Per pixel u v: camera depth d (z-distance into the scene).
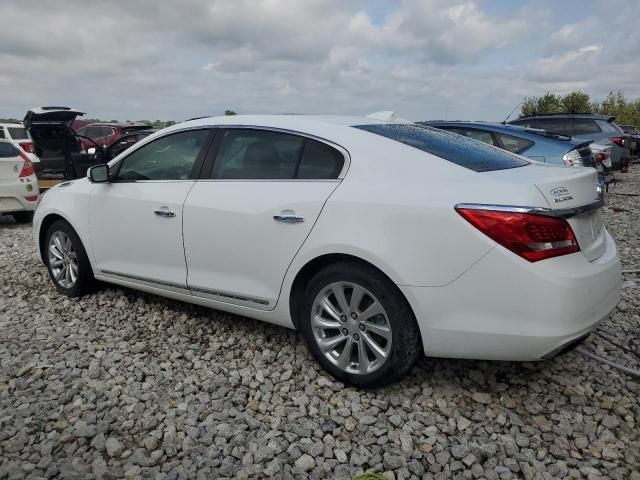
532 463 2.62
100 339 4.02
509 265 2.71
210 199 3.72
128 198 4.23
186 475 2.55
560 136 7.85
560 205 2.82
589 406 3.09
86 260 4.73
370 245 3.00
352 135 3.38
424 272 2.88
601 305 2.91
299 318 3.49
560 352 2.89
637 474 2.53
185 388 3.32
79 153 11.84
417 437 2.83
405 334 3.00
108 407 3.09
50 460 2.63
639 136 22.30
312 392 3.25
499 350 2.81
